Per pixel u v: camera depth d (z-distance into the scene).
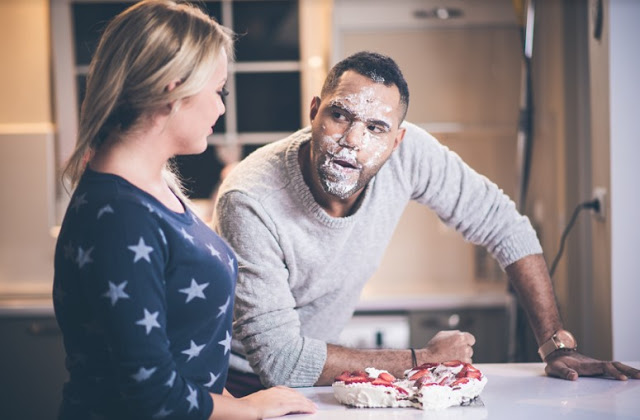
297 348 1.43
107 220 1.04
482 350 3.09
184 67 1.09
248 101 3.73
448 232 3.52
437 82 3.37
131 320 1.03
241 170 1.57
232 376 1.73
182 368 1.15
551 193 3.14
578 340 2.84
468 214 1.69
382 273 3.55
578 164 2.89
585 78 2.84
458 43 3.35
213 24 1.14
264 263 1.48
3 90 3.57
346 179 1.43
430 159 1.67
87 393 1.10
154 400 1.05
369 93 1.40
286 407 1.21
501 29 3.33
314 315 1.70
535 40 3.25
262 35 3.71
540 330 1.62
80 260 1.04
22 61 3.56
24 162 3.53
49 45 3.57
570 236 2.87
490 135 3.46
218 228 1.53
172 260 1.10
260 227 1.49
